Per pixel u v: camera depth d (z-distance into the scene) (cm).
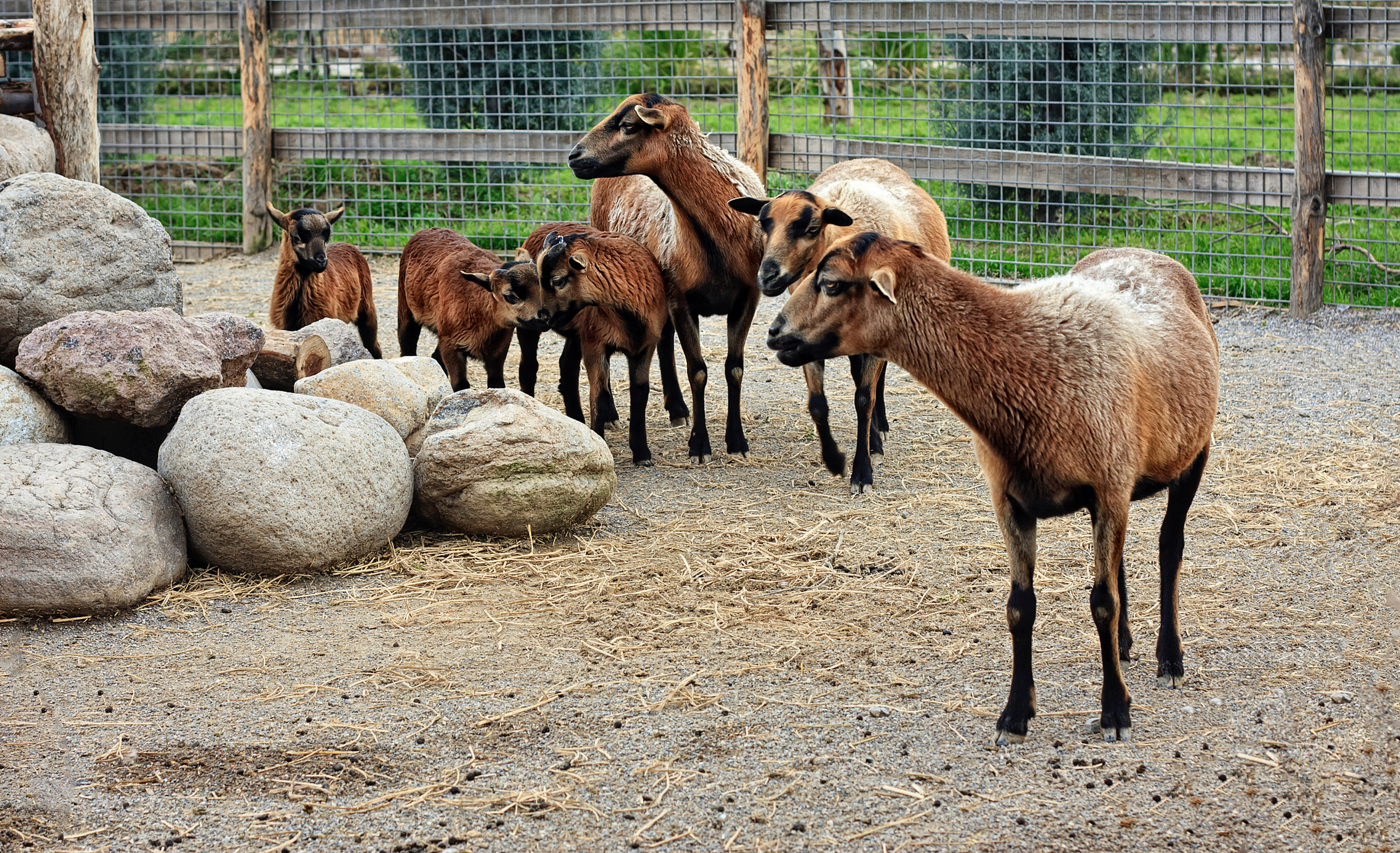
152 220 702
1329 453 718
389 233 1432
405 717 439
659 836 359
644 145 718
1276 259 1136
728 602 545
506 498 605
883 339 409
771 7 1227
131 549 528
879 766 398
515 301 735
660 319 745
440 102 1648
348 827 368
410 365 680
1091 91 1323
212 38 2236
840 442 789
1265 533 606
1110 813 366
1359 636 488
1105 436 387
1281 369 904
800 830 361
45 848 358
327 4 1384
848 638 505
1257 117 1908
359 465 577
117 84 1739
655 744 416
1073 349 392
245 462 552
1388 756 394
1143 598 534
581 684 463
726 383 937
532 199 1471
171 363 597
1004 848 349
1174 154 1512
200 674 475
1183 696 443
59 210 661
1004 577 566
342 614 533
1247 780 383
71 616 520
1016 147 1353
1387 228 1166
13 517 511
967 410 404
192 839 363
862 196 708
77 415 600
